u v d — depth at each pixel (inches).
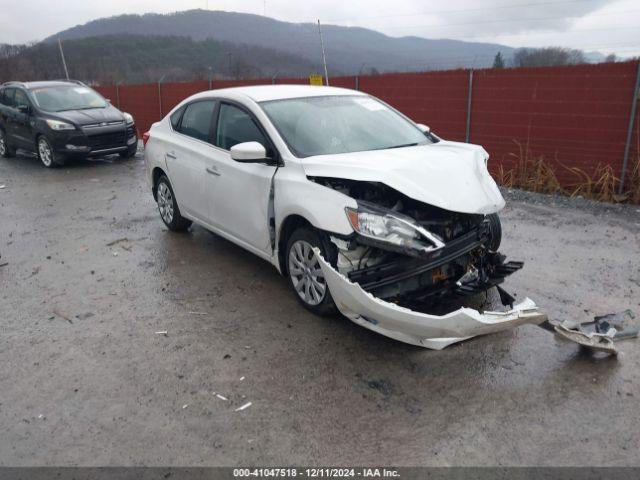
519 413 124.6
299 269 174.1
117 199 349.4
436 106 420.5
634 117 324.2
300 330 164.9
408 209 154.1
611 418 122.3
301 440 117.5
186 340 161.3
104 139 477.4
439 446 114.8
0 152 550.6
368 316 144.7
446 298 160.1
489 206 153.4
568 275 203.6
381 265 146.7
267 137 183.2
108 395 135.3
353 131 191.9
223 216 209.8
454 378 138.5
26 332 169.6
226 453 114.3
